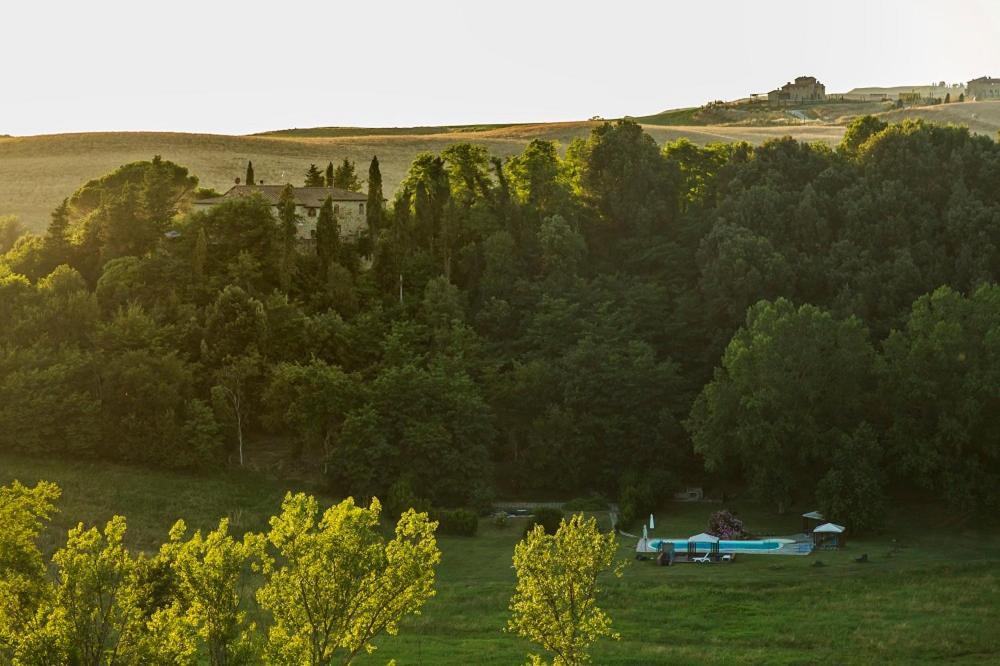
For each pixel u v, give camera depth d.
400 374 124.94
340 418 125.44
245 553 49.56
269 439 132.38
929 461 112.38
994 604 83.56
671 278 154.62
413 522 51.19
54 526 99.12
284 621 49.59
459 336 136.88
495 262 151.50
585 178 171.75
